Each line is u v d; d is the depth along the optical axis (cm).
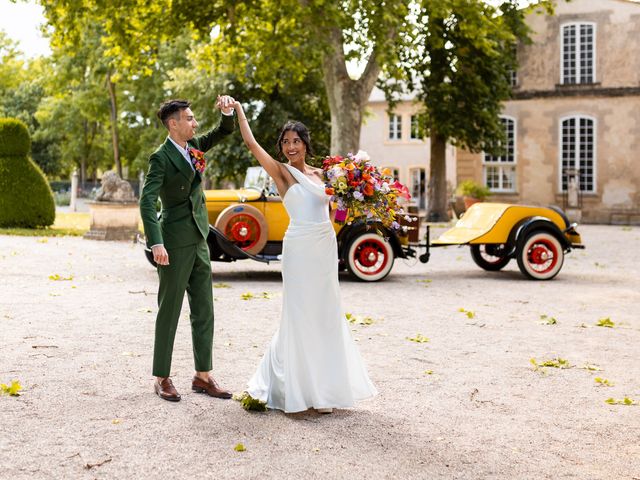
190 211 446
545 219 1152
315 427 395
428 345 627
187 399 443
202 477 319
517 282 1116
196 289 455
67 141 5438
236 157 2797
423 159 3953
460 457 353
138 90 4141
